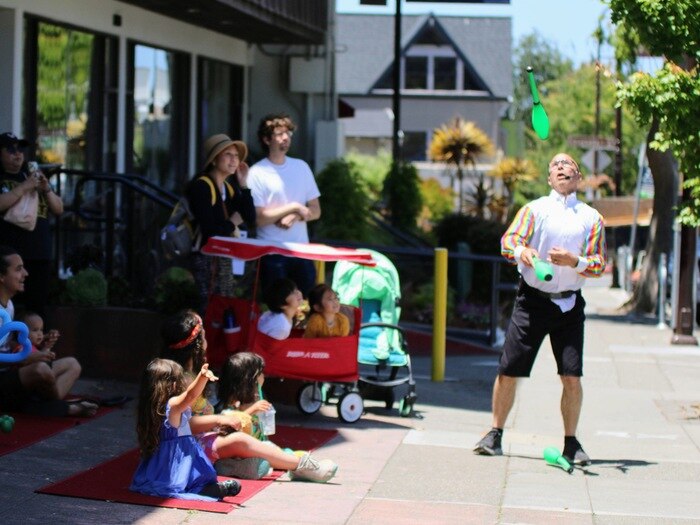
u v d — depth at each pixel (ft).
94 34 50.06
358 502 23.66
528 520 22.70
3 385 29.01
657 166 71.72
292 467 24.95
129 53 52.95
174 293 34.99
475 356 50.19
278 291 30.99
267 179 34.22
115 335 35.40
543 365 46.32
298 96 72.69
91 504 22.08
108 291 37.11
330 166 67.36
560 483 26.08
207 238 32.65
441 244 80.33
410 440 30.32
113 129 51.72
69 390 32.35
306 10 61.05
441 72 216.13
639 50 67.26
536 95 28.99
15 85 42.70
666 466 28.35
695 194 34.73
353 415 32.22
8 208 31.86
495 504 23.93
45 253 33.06
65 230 43.09
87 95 49.78
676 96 33.06
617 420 35.35
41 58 45.73
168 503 22.34
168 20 56.08
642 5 33.86
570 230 27.27
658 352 51.49
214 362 31.63
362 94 214.69
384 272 35.58
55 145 46.96
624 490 25.57
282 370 31.17
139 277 45.93
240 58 65.92
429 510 23.24
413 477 26.13
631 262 98.02
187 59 59.57
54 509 21.57
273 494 23.88
